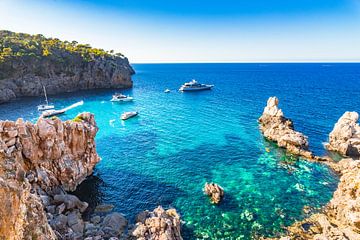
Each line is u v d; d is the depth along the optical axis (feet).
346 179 115.85
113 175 145.69
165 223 94.99
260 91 460.14
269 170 153.07
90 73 506.07
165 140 204.74
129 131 229.86
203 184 136.87
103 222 100.48
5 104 346.13
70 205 106.01
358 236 90.68
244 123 251.80
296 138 181.88
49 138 119.14
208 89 486.79
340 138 181.68
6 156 60.54
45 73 444.55
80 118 144.66
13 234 50.75
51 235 65.41
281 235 99.14
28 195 61.26
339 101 345.51
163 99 392.47
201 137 211.61
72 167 127.85
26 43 476.95
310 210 114.42
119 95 383.24
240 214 112.06
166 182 138.72
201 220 108.47
